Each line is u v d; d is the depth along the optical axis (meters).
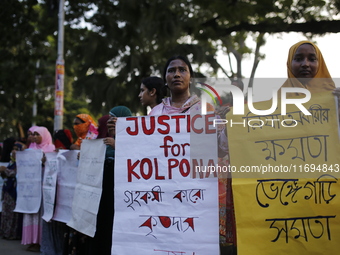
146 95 4.68
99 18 15.02
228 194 3.26
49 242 5.85
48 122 27.52
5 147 8.95
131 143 3.45
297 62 3.32
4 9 14.74
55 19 15.11
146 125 3.44
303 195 2.98
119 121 3.49
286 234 2.95
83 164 4.75
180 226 3.22
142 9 13.97
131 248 3.32
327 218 2.94
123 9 13.98
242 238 2.98
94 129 6.12
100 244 4.36
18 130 23.89
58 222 5.75
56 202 5.73
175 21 13.43
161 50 15.79
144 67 16.17
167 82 3.81
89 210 4.30
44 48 17.64
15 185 7.82
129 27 14.84
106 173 4.40
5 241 7.56
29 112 22.56
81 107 36.16
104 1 15.02
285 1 9.38
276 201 3.00
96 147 4.42
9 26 14.97
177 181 3.29
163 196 3.31
